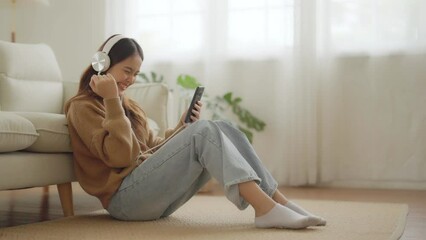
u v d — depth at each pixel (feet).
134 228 5.30
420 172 10.61
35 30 13.87
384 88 10.84
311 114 11.10
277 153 11.59
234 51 11.96
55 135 5.80
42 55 9.41
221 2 12.03
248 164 4.99
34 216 6.79
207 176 5.63
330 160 11.12
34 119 5.75
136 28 12.71
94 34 13.23
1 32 14.19
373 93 10.91
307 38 11.09
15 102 8.59
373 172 10.92
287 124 11.36
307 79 11.10
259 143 11.75
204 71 12.18
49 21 13.71
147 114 8.83
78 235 4.91
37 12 13.84
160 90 8.93
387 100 10.83
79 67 13.43
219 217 6.23
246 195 4.95
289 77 11.37
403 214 6.61
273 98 11.66
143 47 12.69
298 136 11.20
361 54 10.98
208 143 5.02
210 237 4.76
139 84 9.16
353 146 11.06
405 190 10.43
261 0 11.73
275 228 5.07
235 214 6.53
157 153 5.40
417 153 10.63
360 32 11.00
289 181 11.34
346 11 11.06
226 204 7.77
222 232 5.02
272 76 11.68
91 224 5.56
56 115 6.03
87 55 13.33
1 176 5.25
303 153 11.18
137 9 12.76
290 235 4.74
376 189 10.65
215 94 12.02
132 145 5.45
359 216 6.39
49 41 13.73
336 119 11.15
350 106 11.07
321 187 11.09
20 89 8.71
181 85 11.35
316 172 11.08
